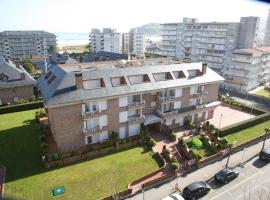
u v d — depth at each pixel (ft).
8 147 139.44
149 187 110.63
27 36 570.05
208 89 184.55
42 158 126.52
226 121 187.52
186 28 422.41
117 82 146.20
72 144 135.64
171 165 123.34
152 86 150.82
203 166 128.16
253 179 118.52
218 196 106.42
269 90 303.89
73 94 128.36
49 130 155.12
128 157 132.16
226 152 139.54
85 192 104.99
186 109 173.06
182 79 166.50
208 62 393.09
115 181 112.47
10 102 219.00
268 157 131.64
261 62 319.68
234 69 309.01
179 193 107.24
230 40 360.28
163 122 160.66
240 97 272.72
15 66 247.70
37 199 99.91
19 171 117.70
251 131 168.55
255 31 359.25
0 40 543.80
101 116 138.72
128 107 145.48
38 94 233.55
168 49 473.67
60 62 369.91
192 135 160.15
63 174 116.26
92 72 139.85
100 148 135.23
